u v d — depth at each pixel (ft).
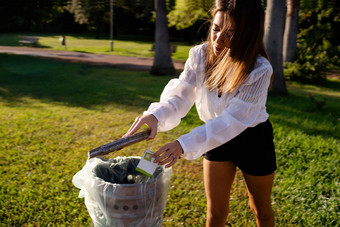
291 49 45.85
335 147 15.01
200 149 5.25
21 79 36.63
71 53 71.10
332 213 9.52
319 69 41.37
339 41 59.11
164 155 5.06
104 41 116.06
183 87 6.28
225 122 5.25
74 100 26.04
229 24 4.95
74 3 64.64
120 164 6.55
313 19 58.54
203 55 6.07
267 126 6.15
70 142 15.85
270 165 6.15
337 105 27.73
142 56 72.79
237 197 10.62
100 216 5.78
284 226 9.09
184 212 9.53
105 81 36.47
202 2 37.83
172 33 134.21
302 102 28.04
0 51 63.31
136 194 5.50
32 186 10.96
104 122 19.58
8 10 57.98
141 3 51.88
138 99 26.71
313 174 12.01
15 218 9.08
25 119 19.72
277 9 28.48
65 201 9.96
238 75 5.25
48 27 111.14
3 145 14.93
